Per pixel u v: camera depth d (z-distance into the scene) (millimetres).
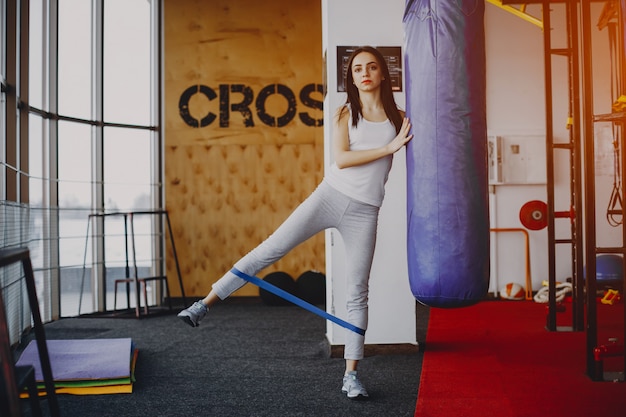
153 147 7613
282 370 3975
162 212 6805
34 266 5852
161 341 5066
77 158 6707
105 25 7043
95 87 6934
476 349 4516
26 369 2037
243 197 7801
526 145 7602
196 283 7711
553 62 7602
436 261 2818
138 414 3066
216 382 3689
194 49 7809
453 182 2791
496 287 7609
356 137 3186
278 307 7160
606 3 6086
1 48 5129
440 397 3281
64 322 6094
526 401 3178
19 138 5391
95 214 6289
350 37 4395
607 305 6578
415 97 2885
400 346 4414
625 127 3678
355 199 3174
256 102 7848
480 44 2844
